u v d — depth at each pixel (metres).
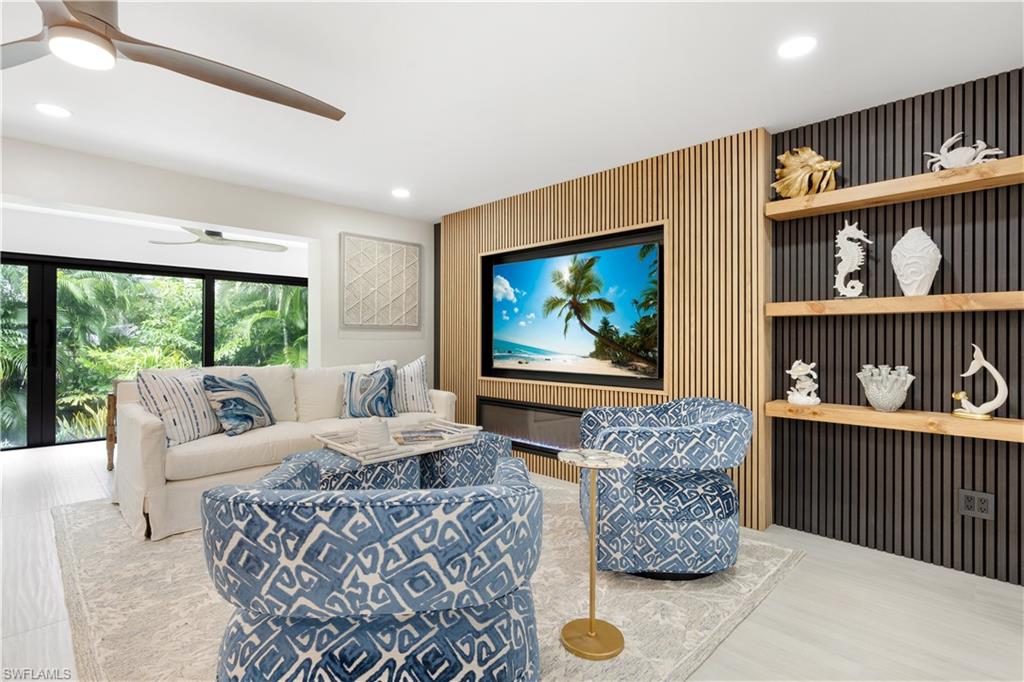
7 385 5.01
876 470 2.75
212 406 3.32
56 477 4.04
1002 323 2.40
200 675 1.66
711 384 3.22
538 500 1.19
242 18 1.96
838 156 2.87
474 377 4.89
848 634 1.92
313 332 4.78
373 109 2.77
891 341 2.72
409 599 1.04
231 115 2.84
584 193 3.94
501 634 1.22
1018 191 2.34
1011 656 1.79
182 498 2.87
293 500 1.04
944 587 2.30
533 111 2.80
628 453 2.24
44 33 1.52
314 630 1.13
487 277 4.85
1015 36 2.06
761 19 1.96
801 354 3.04
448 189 4.31
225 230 4.34
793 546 2.77
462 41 2.12
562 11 1.91
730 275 3.14
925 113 2.58
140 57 1.69
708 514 2.25
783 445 3.10
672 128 3.03
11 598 2.15
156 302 5.93
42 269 5.15
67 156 3.36
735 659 1.77
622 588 2.26
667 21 1.97
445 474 3.04
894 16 1.93
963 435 2.30
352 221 4.90
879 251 2.75
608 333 3.85
